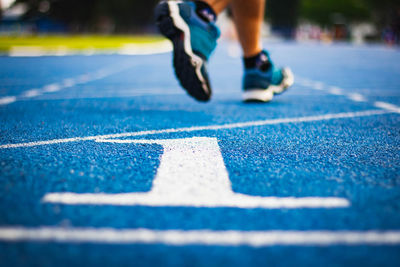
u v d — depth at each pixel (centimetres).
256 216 107
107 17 5441
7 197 118
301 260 85
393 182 138
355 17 6431
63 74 712
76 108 326
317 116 293
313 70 864
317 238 95
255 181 136
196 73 246
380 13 5366
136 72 767
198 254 87
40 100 379
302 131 233
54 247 90
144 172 144
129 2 5144
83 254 87
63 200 116
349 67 961
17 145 188
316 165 158
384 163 163
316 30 5541
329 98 414
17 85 528
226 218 105
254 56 348
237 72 796
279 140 207
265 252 88
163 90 475
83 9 5091
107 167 150
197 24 239
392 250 90
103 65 955
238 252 88
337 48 2436
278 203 116
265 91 363
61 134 216
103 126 242
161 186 129
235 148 186
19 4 5638
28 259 85
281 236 96
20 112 302
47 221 102
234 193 124
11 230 97
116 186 129
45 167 150
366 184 135
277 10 5622
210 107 338
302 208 113
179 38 240
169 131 227
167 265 83
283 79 377
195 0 241
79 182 132
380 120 278
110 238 94
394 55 1595
